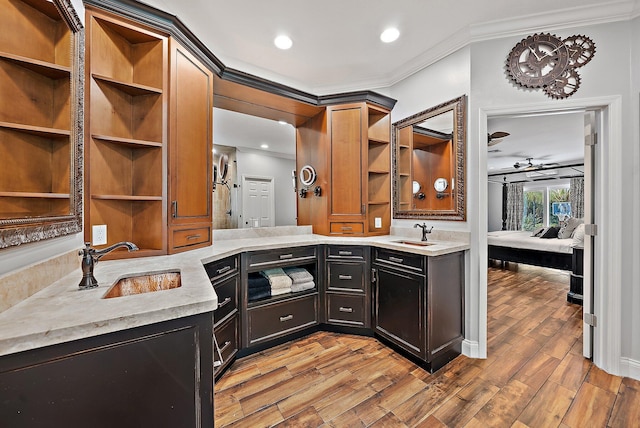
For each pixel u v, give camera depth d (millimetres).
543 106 1953
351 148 2783
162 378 848
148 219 1732
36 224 956
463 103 2152
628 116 1777
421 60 2469
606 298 1859
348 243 2438
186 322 889
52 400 707
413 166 2668
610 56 1816
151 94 1715
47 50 1136
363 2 1796
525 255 4715
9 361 662
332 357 2090
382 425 1419
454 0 1784
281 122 3502
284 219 4836
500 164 6852
